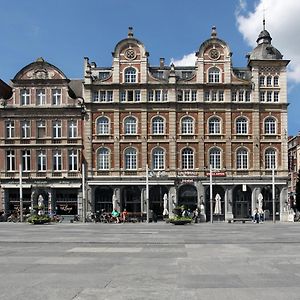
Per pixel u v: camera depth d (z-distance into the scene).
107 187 68.31
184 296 12.51
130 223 59.41
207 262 19.33
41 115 68.94
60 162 68.69
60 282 14.69
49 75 69.44
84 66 70.81
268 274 16.11
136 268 17.72
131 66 69.38
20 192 62.81
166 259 20.44
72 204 68.12
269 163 68.81
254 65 69.44
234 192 68.50
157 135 68.56
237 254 22.12
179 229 43.25
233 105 69.00
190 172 68.12
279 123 69.19
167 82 69.12
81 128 68.94
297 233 37.12
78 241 29.45
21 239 31.25
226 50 69.62
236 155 68.69
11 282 14.76
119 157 68.31
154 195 68.50
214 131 68.94
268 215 68.06
